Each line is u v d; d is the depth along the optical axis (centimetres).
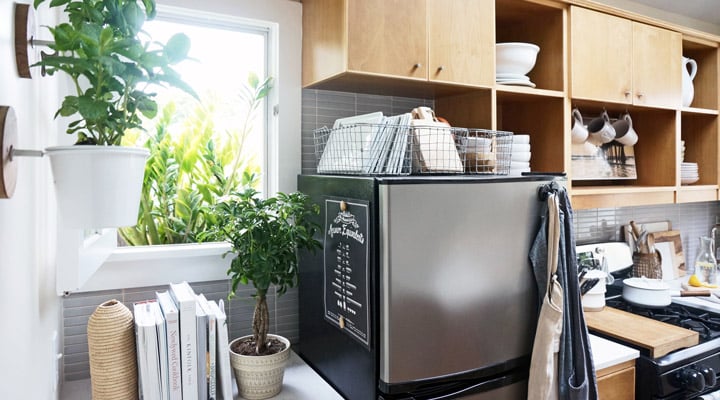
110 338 109
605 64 199
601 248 238
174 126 162
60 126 107
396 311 114
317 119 176
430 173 142
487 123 171
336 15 145
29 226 79
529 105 204
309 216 154
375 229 116
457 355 122
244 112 172
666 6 262
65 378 141
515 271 131
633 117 250
